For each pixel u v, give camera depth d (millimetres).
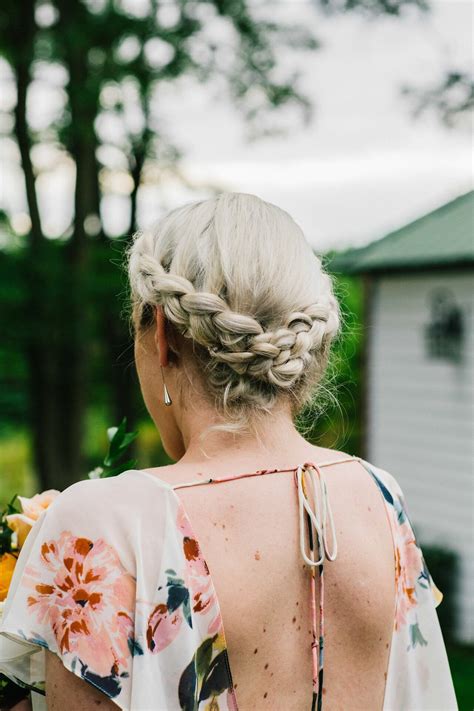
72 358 11195
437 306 10914
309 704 1060
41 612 1021
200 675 992
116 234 12672
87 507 1029
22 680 1104
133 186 12531
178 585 993
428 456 11125
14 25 10039
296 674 1052
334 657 1089
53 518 1043
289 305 1097
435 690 1234
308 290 1128
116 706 987
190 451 1111
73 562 1011
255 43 10102
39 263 10523
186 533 1012
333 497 1150
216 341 1066
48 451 11234
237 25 10062
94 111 10594
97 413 15750
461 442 10680
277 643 1038
